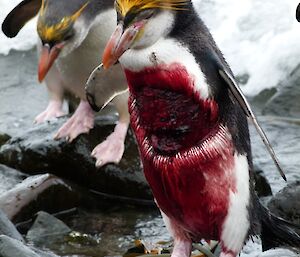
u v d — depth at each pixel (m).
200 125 8.92
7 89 17.11
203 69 8.71
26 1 13.02
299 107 15.40
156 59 8.59
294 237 9.80
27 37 18.77
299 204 11.34
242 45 18.23
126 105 12.77
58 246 11.56
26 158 13.26
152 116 8.96
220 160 9.05
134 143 13.12
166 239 11.77
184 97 8.77
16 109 16.33
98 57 12.52
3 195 12.24
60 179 12.55
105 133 13.26
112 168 12.89
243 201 9.21
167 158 9.07
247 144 9.30
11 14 13.07
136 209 12.70
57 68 13.57
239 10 19.02
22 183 12.45
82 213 12.52
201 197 9.14
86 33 12.17
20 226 12.12
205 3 19.28
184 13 8.68
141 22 8.50
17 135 13.77
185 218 9.36
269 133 14.29
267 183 12.59
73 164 13.07
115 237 11.89
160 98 8.82
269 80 17.19
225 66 8.90
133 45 8.55
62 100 14.27
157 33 8.57
